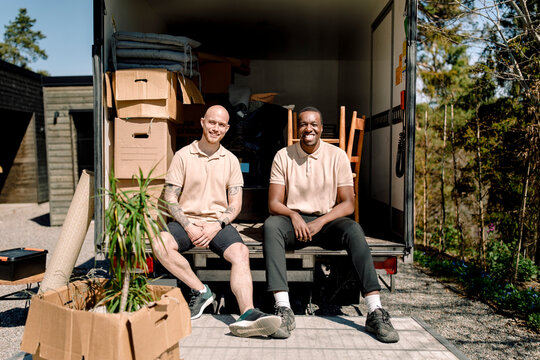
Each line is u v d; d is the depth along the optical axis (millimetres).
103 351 1428
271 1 4652
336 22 5320
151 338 1538
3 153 10609
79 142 8359
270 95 4758
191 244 2664
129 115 3023
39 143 10891
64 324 1485
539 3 4641
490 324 3209
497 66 4832
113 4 3328
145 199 1715
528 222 4293
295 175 2846
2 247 5992
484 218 4746
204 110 3936
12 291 3969
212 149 2818
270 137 3971
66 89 7824
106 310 1716
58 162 7844
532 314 3260
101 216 2865
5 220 8594
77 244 2918
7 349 2730
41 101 10977
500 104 4754
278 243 2523
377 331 2186
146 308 1532
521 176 4340
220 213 2787
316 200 2834
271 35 5879
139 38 3178
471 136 4703
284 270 2453
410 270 4723
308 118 2744
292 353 2031
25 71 10062
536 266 4215
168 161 3113
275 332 2162
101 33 2988
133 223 1634
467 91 5941
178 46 3264
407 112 2938
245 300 2377
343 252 2691
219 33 5824
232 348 2082
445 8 5727
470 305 3621
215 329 2316
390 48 3590
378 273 3469
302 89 7000
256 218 3836
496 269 4105
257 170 3871
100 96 2953
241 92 4684
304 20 5250
